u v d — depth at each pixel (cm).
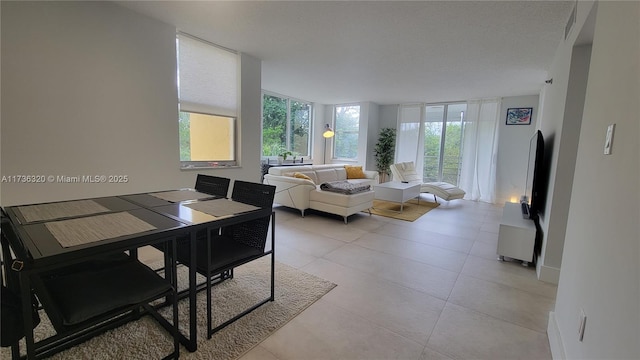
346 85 541
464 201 629
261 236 194
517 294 222
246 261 181
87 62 242
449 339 168
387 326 179
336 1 238
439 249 320
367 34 301
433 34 296
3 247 127
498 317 191
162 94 292
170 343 158
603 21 124
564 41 261
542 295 221
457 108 673
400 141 738
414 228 403
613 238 97
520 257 277
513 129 602
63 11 228
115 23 255
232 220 163
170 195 218
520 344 165
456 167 682
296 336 167
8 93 208
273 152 667
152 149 289
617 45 106
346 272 254
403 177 634
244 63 371
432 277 249
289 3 244
